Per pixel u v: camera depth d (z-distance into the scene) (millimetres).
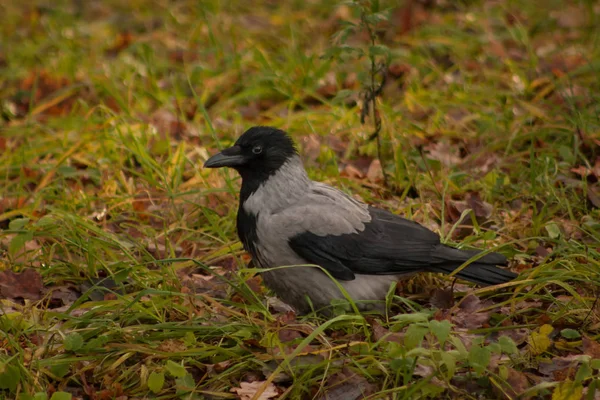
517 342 8875
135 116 15273
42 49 18875
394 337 8641
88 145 14117
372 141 13773
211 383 8445
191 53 18297
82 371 8500
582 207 11664
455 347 8375
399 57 16781
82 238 11164
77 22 20812
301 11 20625
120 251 11195
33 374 8383
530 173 12258
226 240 11305
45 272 10562
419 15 19328
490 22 18844
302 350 8523
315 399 8164
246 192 9875
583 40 17828
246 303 10031
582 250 10344
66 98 16484
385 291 9891
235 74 16578
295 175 9844
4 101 16719
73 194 12336
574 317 9195
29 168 13461
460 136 14180
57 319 9617
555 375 8234
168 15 20422
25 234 10656
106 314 9508
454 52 17375
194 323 9234
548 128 13625
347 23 12461
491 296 9844
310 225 9562
